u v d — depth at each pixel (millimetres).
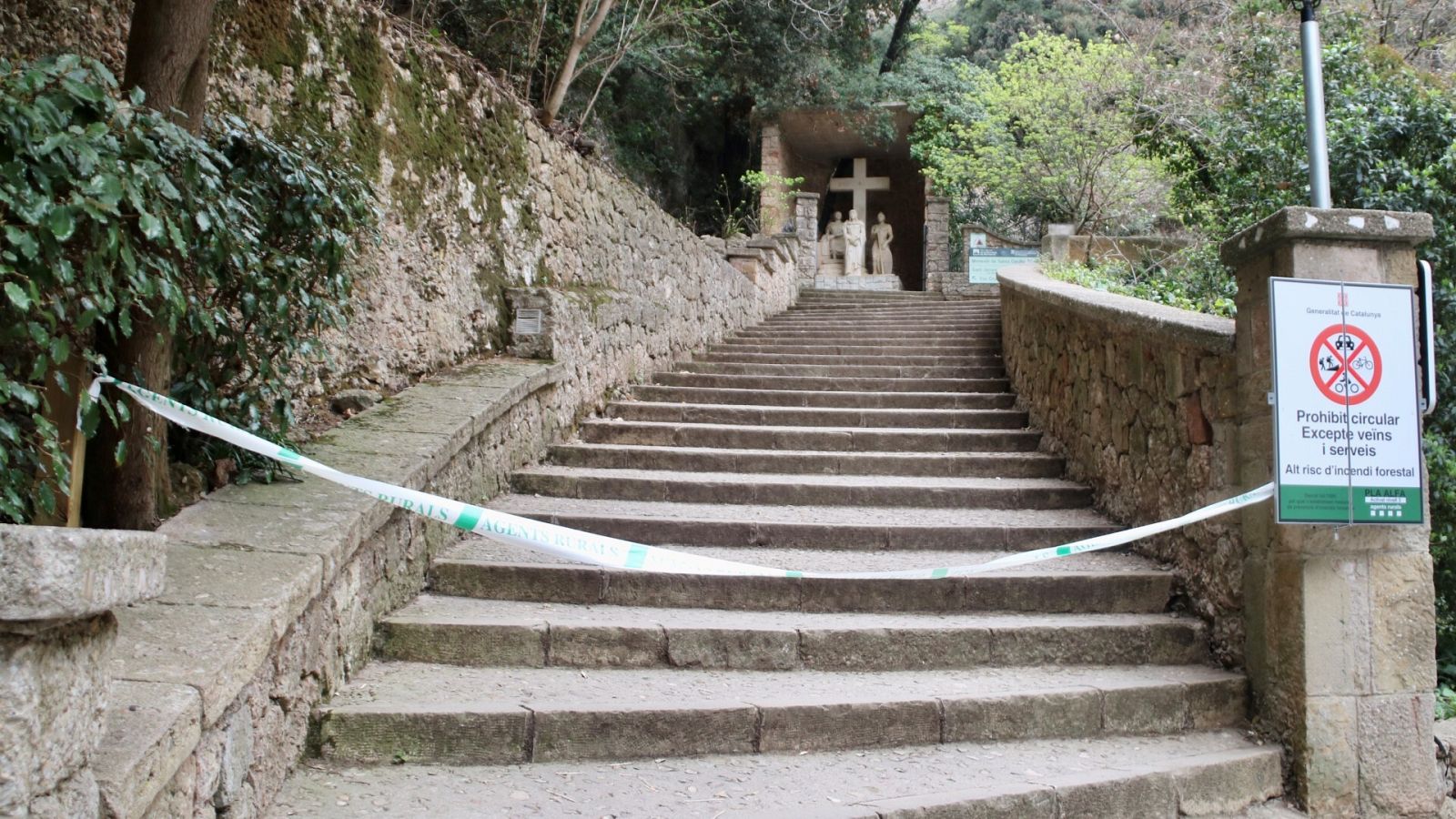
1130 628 4543
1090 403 6445
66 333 3170
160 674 2447
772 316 13938
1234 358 4406
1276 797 3908
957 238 20203
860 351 10602
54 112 2492
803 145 21344
